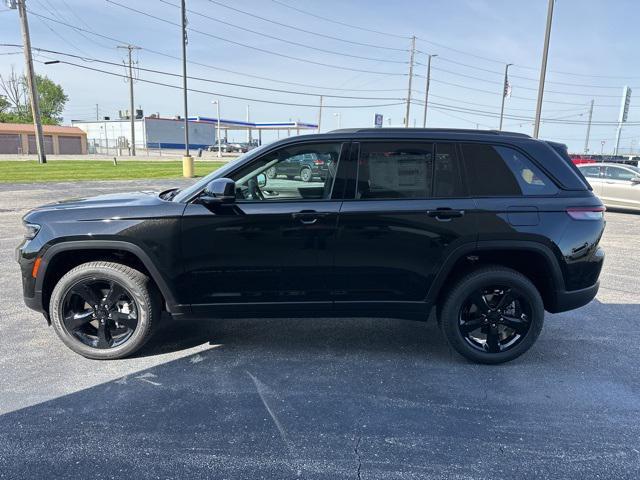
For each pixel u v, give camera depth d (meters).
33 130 53.88
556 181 3.77
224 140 93.88
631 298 5.70
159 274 3.66
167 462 2.65
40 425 2.96
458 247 3.67
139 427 2.97
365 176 3.67
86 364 3.79
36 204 12.14
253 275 3.70
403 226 3.63
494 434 2.96
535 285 4.04
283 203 3.63
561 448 2.82
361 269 3.69
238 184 3.69
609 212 13.48
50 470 2.56
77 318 3.83
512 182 3.74
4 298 5.29
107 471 2.57
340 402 3.30
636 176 13.00
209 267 3.67
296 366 3.84
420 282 3.73
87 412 3.12
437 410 3.22
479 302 3.82
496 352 3.88
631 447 2.83
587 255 3.76
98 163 32.84
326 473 2.58
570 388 3.54
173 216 3.60
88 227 3.63
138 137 79.38
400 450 2.79
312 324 4.75
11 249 7.51
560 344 4.34
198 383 3.53
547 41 18.81
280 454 2.74
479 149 3.74
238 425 3.01
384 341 4.36
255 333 4.50
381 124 53.00
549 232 3.68
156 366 3.80
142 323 3.81
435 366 3.88
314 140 3.69
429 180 3.70
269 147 3.69
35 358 3.87
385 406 3.26
